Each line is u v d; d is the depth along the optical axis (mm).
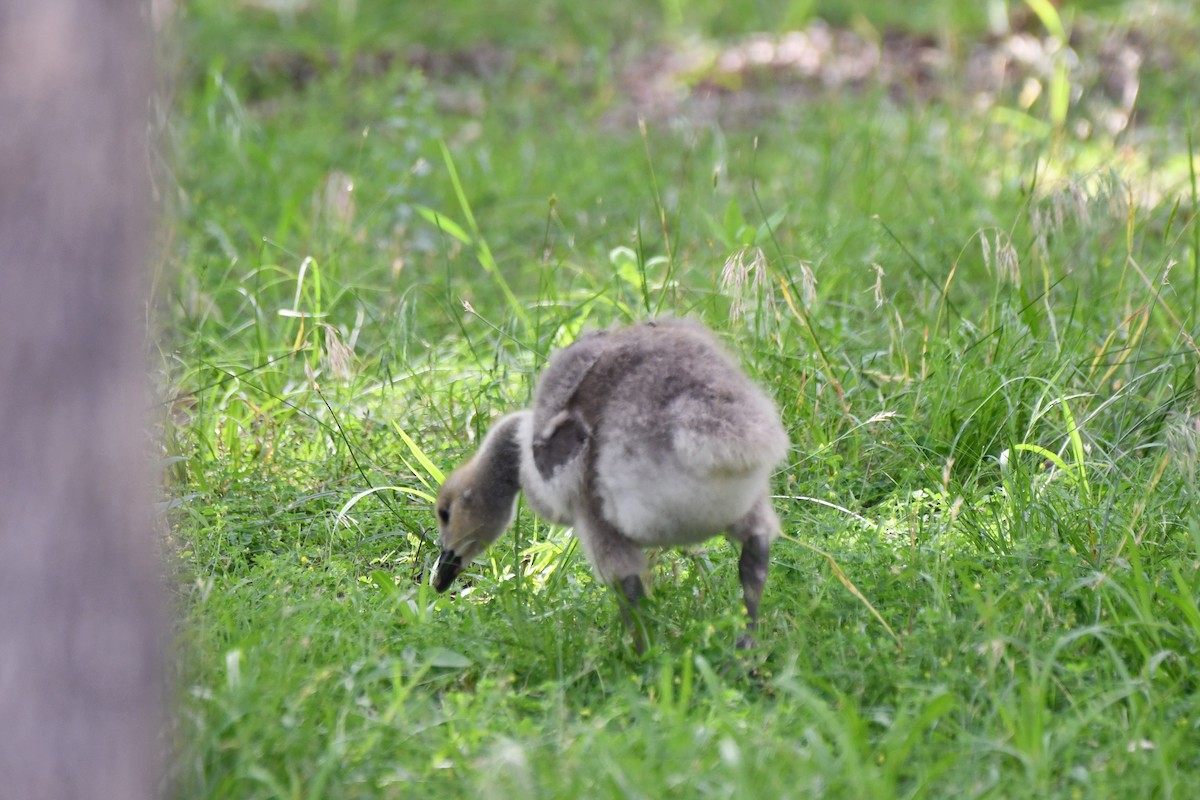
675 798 6637
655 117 24422
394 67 25875
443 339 14539
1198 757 7188
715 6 30641
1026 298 13602
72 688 5453
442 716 7707
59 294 5312
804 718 7535
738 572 9320
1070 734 7023
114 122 5461
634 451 8102
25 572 5348
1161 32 25625
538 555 10562
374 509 11484
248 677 7586
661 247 17125
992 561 9555
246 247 17359
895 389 12492
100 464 5453
